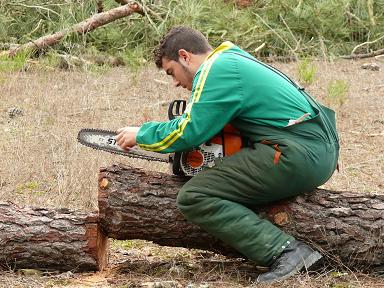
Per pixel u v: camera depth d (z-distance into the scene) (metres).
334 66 20.11
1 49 20.23
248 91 7.20
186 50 7.54
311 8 21.72
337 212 7.43
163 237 7.61
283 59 21.16
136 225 7.54
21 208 7.73
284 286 7.10
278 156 7.13
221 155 7.35
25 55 18.05
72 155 11.69
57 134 13.16
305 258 7.21
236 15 21.27
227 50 7.40
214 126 7.12
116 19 20.22
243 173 7.21
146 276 7.69
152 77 18.50
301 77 17.77
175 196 7.50
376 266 7.51
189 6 20.94
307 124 7.29
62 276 7.56
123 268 7.93
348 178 11.42
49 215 7.66
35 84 17.11
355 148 13.13
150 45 20.75
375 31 22.23
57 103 15.49
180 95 16.78
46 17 20.94
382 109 15.70
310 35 22.06
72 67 19.06
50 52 19.38
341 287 7.22
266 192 7.25
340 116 15.04
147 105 15.74
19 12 21.19
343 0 22.00
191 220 7.32
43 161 11.50
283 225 7.42
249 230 7.21
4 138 13.00
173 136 7.10
